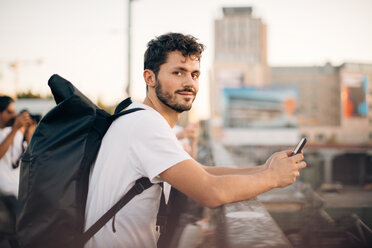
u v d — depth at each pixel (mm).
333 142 80438
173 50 1440
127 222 1267
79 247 1240
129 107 1481
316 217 2244
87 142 1304
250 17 100312
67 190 1216
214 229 1206
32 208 1203
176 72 1450
